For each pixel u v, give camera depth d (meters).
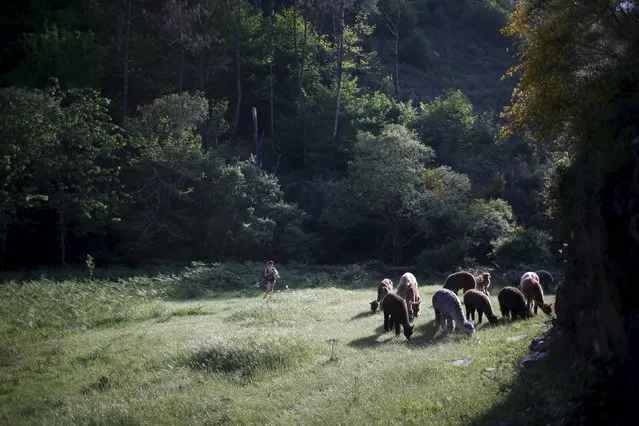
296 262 41.56
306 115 54.00
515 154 55.41
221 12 56.41
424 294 24.59
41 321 21.86
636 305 7.06
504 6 80.25
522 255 35.28
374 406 8.87
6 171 34.44
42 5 53.03
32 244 42.56
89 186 37.91
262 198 42.91
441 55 72.94
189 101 42.03
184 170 40.59
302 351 13.28
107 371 14.27
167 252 42.09
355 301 23.48
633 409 6.60
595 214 8.24
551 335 10.25
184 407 10.64
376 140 43.03
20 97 35.47
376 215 43.69
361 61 57.94
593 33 9.85
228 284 34.22
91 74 46.84
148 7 51.78
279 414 9.54
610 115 8.97
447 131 54.94
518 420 7.38
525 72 10.78
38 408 12.33
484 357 10.55
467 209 41.75
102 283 29.31
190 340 16.09
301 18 59.84
